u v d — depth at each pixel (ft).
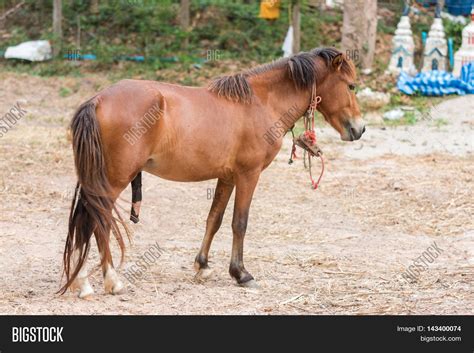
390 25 67.62
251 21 64.80
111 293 20.21
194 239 27.48
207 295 20.70
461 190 33.63
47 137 42.24
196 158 20.11
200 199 32.86
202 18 65.16
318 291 21.47
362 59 57.31
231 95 20.77
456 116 49.57
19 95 53.36
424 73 55.06
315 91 22.13
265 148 21.25
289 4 58.95
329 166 38.47
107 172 18.89
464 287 21.97
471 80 55.83
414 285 22.21
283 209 31.48
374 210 31.45
